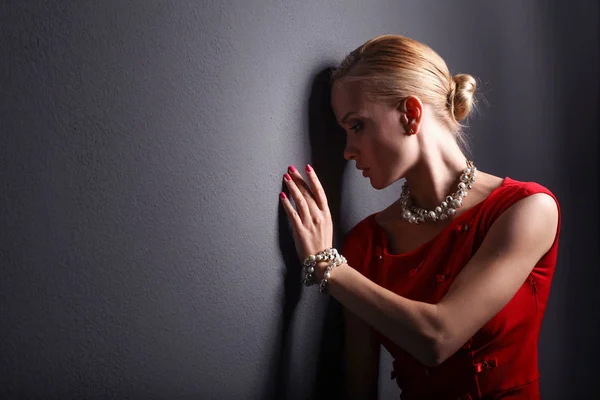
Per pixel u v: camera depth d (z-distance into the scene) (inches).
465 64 69.7
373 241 52.6
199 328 42.6
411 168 48.4
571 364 88.0
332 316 53.9
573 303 88.8
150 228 39.6
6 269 33.4
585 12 95.2
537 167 83.1
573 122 91.6
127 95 38.2
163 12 39.9
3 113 33.0
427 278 47.8
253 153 45.7
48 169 34.9
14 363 33.8
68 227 35.7
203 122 42.4
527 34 82.0
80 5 35.9
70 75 35.6
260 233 46.6
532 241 43.6
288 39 48.3
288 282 49.3
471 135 70.0
